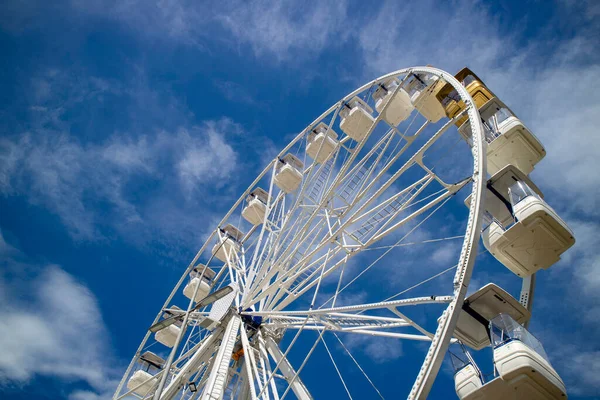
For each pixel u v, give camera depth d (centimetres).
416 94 1828
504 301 1103
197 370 1780
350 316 1381
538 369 913
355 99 2225
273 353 1755
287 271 1800
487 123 1493
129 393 1995
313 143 2350
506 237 1213
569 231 1168
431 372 901
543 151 1423
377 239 1550
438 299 1023
